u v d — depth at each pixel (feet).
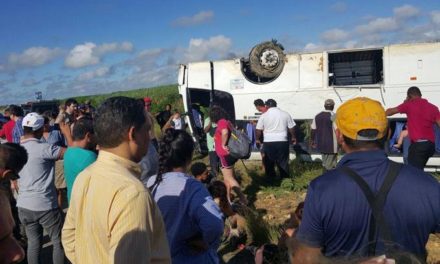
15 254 5.41
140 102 7.86
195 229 10.21
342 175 7.31
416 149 25.11
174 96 88.94
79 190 7.55
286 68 36.04
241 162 38.01
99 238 7.02
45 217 15.85
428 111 24.77
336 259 4.22
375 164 7.33
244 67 37.96
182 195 10.12
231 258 18.97
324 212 7.18
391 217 6.94
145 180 14.33
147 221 6.93
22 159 12.73
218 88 37.96
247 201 25.94
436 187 7.11
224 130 25.12
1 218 5.29
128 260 6.57
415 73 32.86
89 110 37.19
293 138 31.65
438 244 18.48
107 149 7.52
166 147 10.56
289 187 29.76
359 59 37.88
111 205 6.86
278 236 19.47
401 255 4.59
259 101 31.58
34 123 15.92
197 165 19.53
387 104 33.58
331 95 34.96
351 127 7.52
